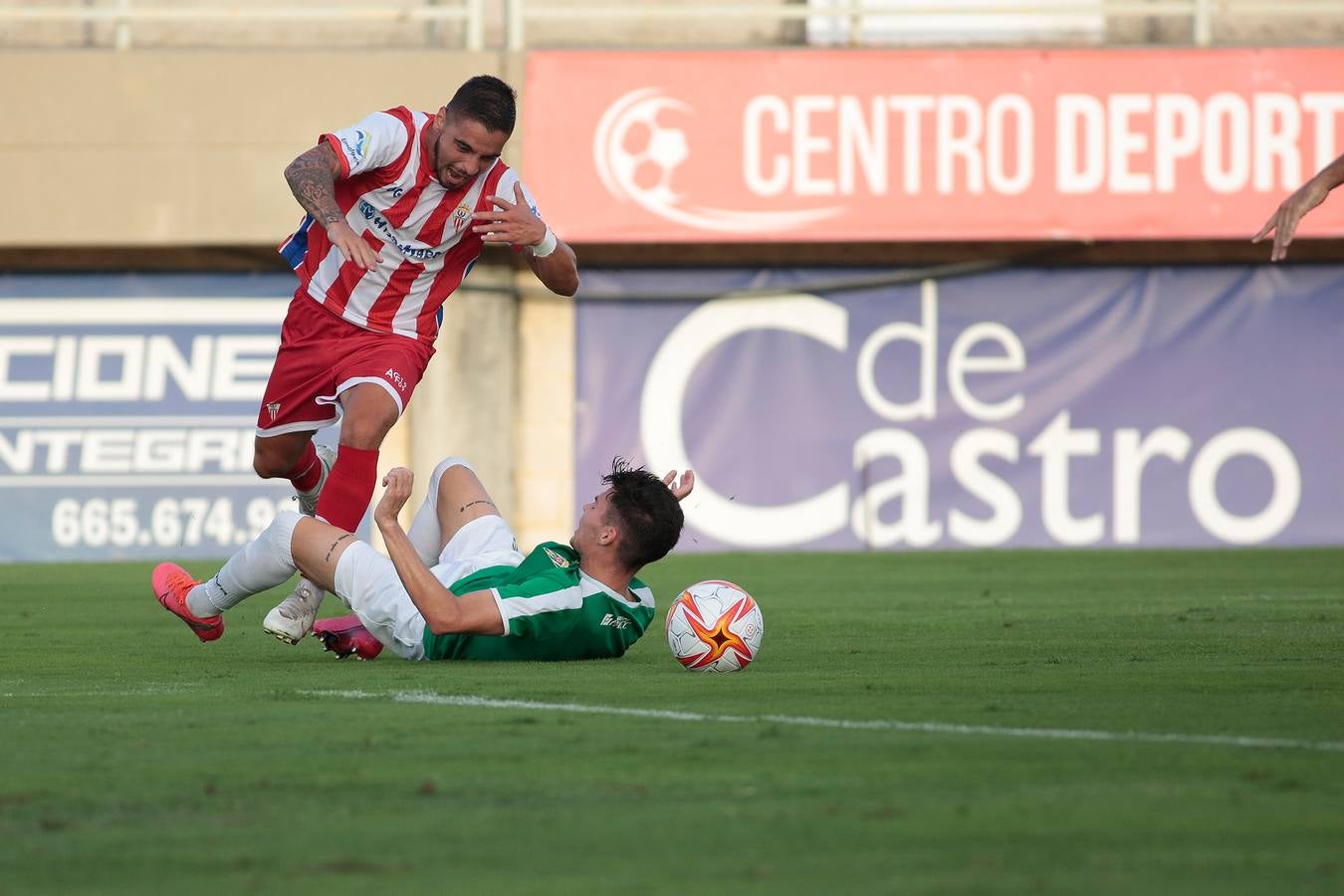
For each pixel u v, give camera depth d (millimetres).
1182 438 44656
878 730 11180
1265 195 42062
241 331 44156
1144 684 14117
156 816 8453
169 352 43969
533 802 8750
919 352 44688
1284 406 44719
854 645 18469
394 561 14789
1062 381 44656
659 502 15570
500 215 17516
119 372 43875
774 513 44500
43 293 44062
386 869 7355
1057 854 7547
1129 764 9797
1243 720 11680
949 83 42344
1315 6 43031
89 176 42719
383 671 15039
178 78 42750
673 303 44906
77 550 43344
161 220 42688
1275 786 9062
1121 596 27281
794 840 7848
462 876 7223
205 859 7547
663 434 44844
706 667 14930
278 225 42719
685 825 8180
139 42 45281
